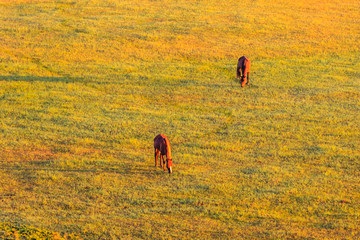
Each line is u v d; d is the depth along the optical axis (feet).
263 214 128.16
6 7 425.69
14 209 125.90
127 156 167.22
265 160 166.40
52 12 410.52
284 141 184.44
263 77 271.90
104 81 257.14
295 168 158.81
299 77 272.92
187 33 359.05
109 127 194.90
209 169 158.81
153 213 127.75
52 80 253.85
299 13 439.63
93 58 295.07
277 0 489.67
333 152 172.55
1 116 202.59
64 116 205.57
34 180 145.59
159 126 198.49
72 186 142.72
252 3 472.03
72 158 163.94
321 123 203.41
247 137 188.55
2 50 298.76
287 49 330.13
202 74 276.00
